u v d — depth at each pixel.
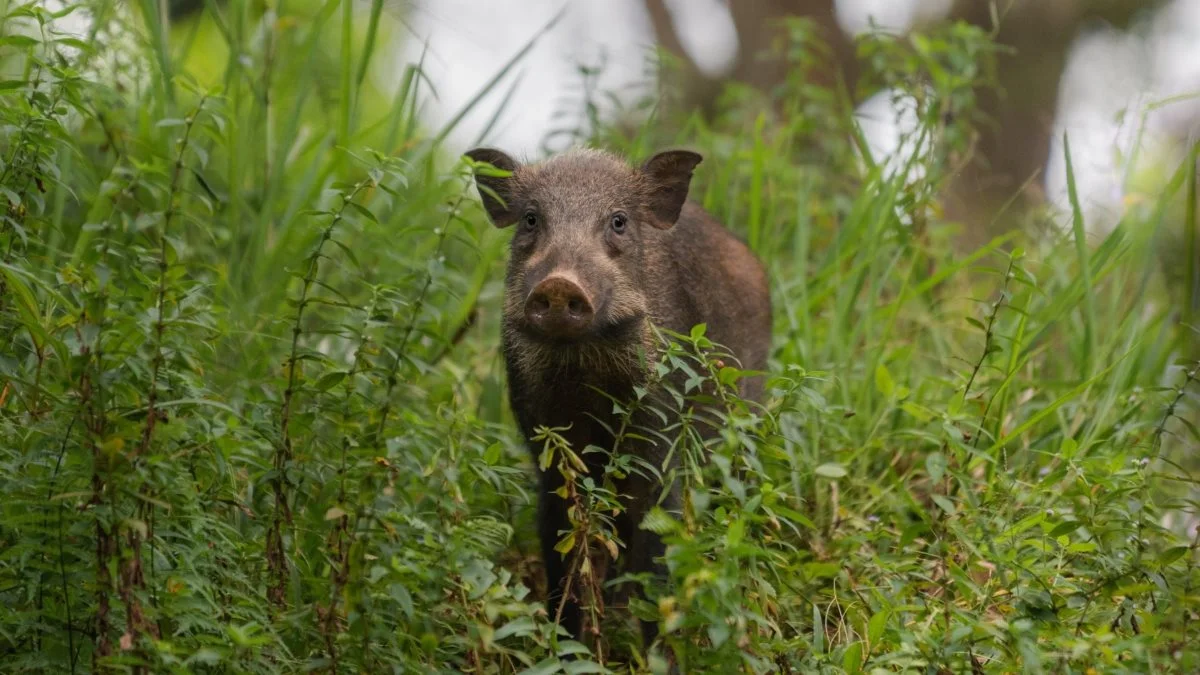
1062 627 8.47
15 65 14.25
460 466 8.70
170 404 7.70
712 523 8.80
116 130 12.85
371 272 13.48
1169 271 16.08
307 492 9.48
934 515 9.95
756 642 8.05
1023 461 11.79
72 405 7.70
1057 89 29.67
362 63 14.06
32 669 7.75
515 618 8.37
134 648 7.23
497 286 14.60
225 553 8.47
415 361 10.77
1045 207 16.70
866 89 17.83
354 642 7.68
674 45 31.59
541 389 10.52
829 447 12.22
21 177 9.62
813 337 14.16
